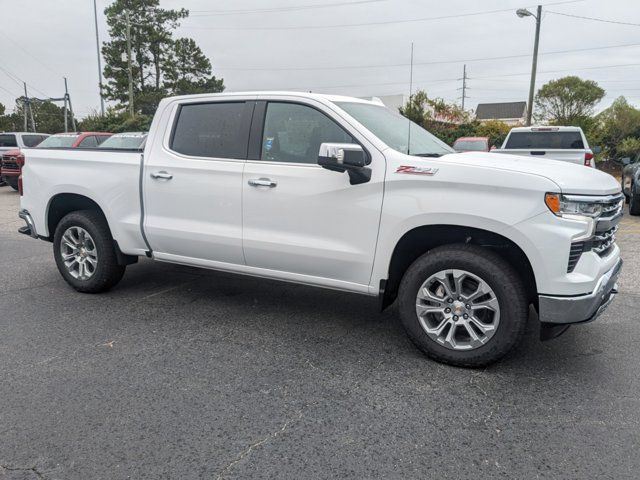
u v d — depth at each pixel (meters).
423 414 3.09
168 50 43.97
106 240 5.12
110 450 2.73
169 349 4.01
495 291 3.48
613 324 4.54
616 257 3.78
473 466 2.62
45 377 3.52
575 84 43.53
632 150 34.31
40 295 5.32
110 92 43.34
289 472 2.57
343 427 2.96
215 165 4.40
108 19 42.41
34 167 5.46
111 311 4.85
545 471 2.57
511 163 3.67
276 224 4.16
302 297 5.33
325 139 4.05
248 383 3.47
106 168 4.97
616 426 2.96
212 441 2.81
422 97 29.64
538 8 25.50
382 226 3.75
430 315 3.81
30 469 2.58
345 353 3.96
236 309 4.95
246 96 4.42
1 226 9.95
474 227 3.48
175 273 6.19
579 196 3.27
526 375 3.59
